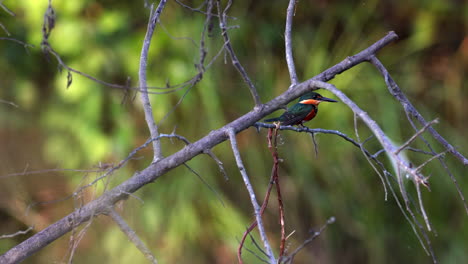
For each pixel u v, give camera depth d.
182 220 10.37
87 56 10.34
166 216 10.40
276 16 11.67
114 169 4.41
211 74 10.61
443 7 12.41
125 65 10.41
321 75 4.49
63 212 10.37
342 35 11.93
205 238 10.57
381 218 11.30
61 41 10.20
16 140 10.67
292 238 10.88
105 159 10.47
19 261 4.17
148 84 10.32
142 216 10.21
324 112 11.05
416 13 12.51
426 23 12.40
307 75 11.31
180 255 10.40
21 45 10.32
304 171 11.02
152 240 10.34
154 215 10.25
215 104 10.46
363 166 11.13
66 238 9.87
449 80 12.55
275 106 4.41
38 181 10.54
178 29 10.49
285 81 11.22
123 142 10.33
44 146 10.80
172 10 10.62
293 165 11.09
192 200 10.52
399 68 12.22
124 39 10.52
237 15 11.29
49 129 10.78
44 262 9.58
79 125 10.46
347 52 11.73
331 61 11.65
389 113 11.23
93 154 10.34
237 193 10.87
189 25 10.54
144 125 10.63
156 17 4.57
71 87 10.36
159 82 10.37
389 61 12.01
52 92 10.86
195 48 10.38
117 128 10.46
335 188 11.13
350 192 11.15
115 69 10.51
